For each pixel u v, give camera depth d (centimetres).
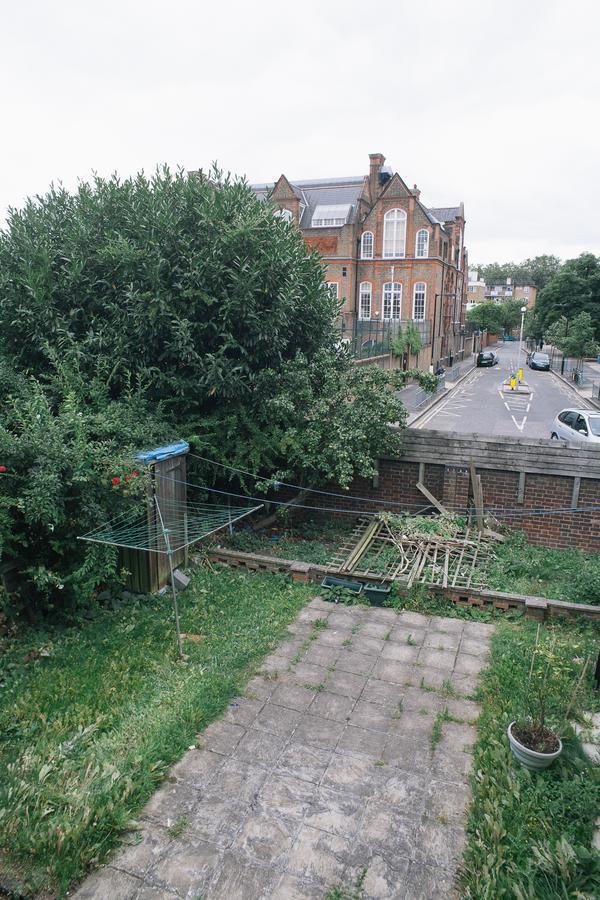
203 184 1002
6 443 652
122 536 753
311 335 1150
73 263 959
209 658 673
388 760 527
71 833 428
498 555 991
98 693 598
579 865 418
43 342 968
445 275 5319
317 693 623
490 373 5050
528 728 530
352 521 1180
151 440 866
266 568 924
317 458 1038
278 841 442
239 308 947
